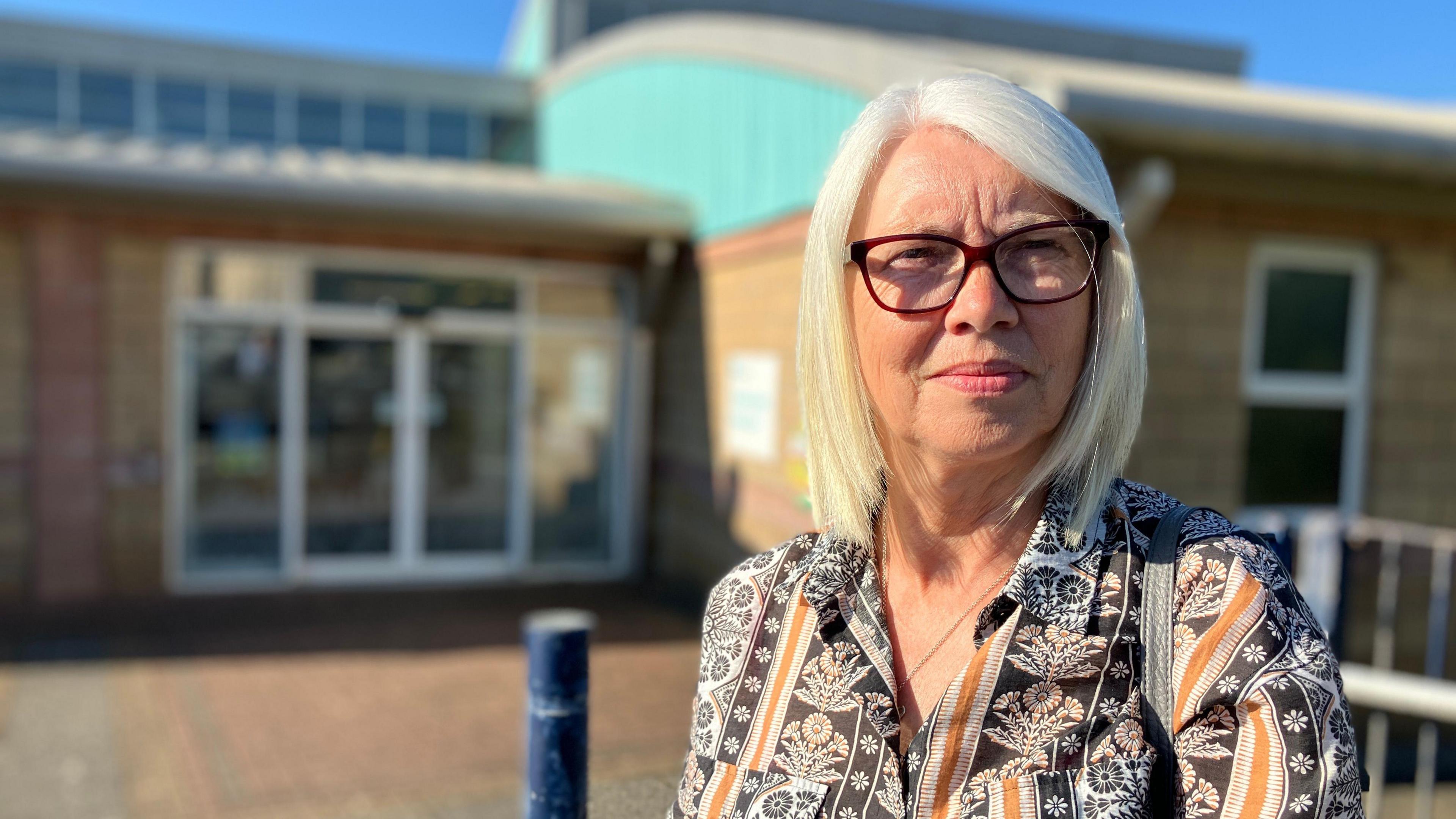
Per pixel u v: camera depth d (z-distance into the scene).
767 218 6.63
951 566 1.07
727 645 1.16
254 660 6.22
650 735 4.93
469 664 6.24
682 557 8.16
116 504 7.35
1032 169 0.96
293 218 7.32
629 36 9.44
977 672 0.95
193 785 4.43
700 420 7.80
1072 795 0.89
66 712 5.27
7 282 7.01
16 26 13.30
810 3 17.23
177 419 7.60
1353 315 5.40
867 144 1.04
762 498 6.74
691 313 8.01
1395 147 4.50
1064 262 0.98
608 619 7.38
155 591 7.52
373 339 8.13
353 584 8.19
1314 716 0.82
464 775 4.57
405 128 14.62
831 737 1.04
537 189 8.14
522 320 8.48
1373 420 5.39
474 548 8.54
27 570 7.17
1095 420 0.99
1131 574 0.94
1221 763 0.84
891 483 1.11
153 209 7.06
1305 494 5.38
